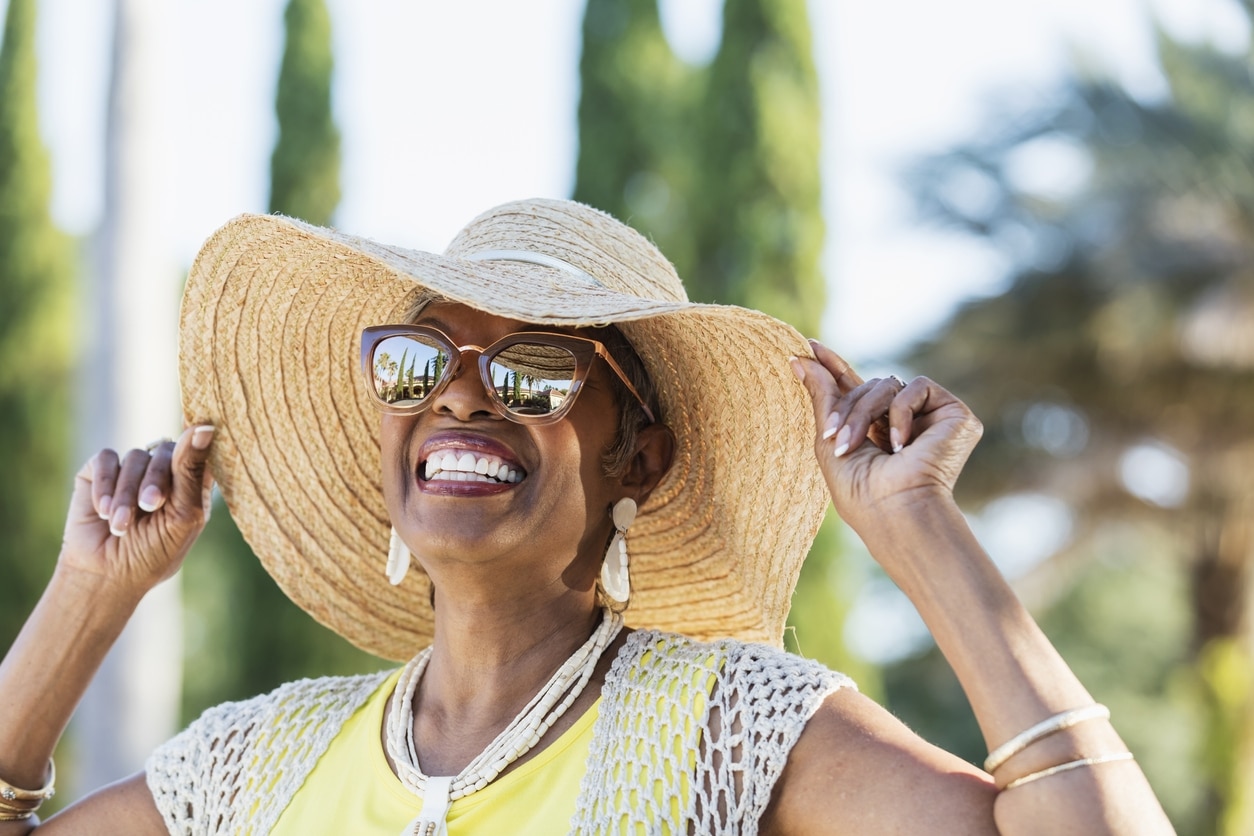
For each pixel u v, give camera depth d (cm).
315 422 251
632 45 1278
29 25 1609
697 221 1045
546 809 195
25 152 1574
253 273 235
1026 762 167
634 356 226
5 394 1517
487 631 213
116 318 785
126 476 241
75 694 237
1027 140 1353
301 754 221
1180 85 1330
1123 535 1739
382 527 255
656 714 196
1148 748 1922
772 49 1045
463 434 207
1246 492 1402
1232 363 1294
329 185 1448
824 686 191
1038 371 1395
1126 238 1288
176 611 889
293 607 1196
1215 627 1438
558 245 227
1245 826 1330
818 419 200
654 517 244
